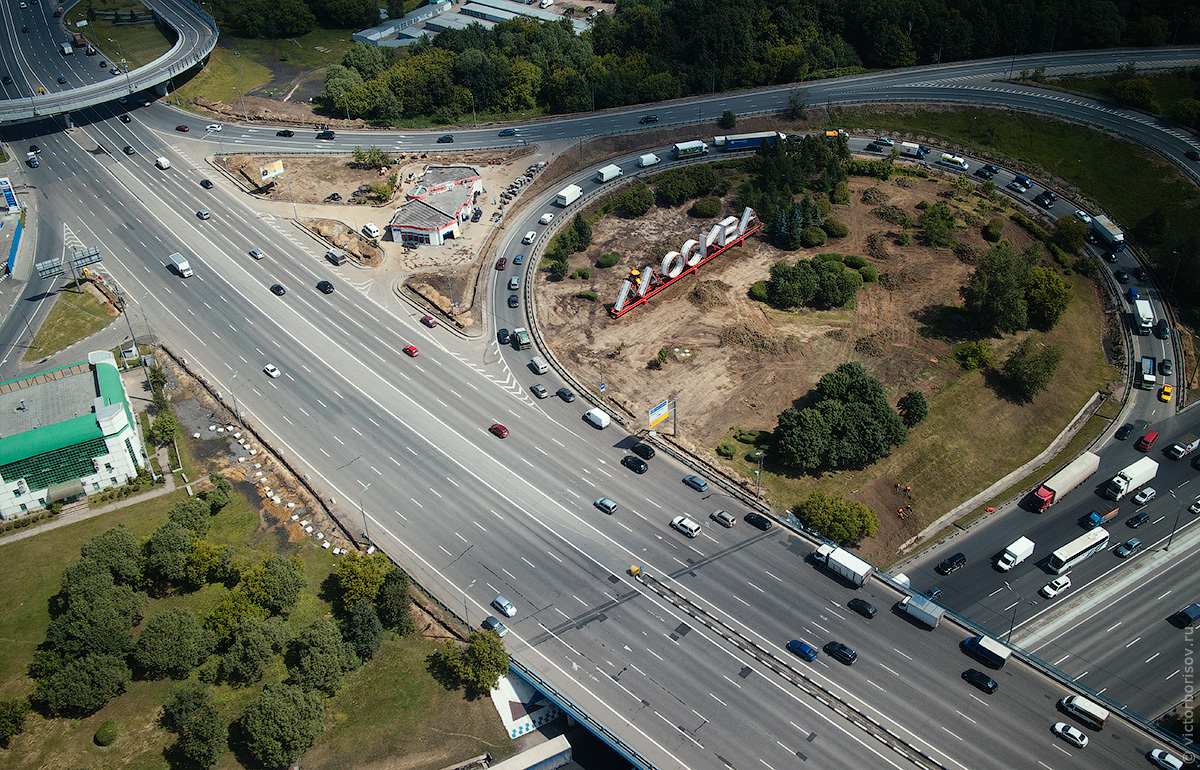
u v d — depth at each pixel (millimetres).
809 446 160625
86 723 123750
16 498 152125
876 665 126750
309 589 142500
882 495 162375
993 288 191625
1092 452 175625
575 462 164125
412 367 186625
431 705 128375
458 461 164500
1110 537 158250
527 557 146125
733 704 122312
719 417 175375
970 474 170000
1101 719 117062
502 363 187875
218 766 120188
